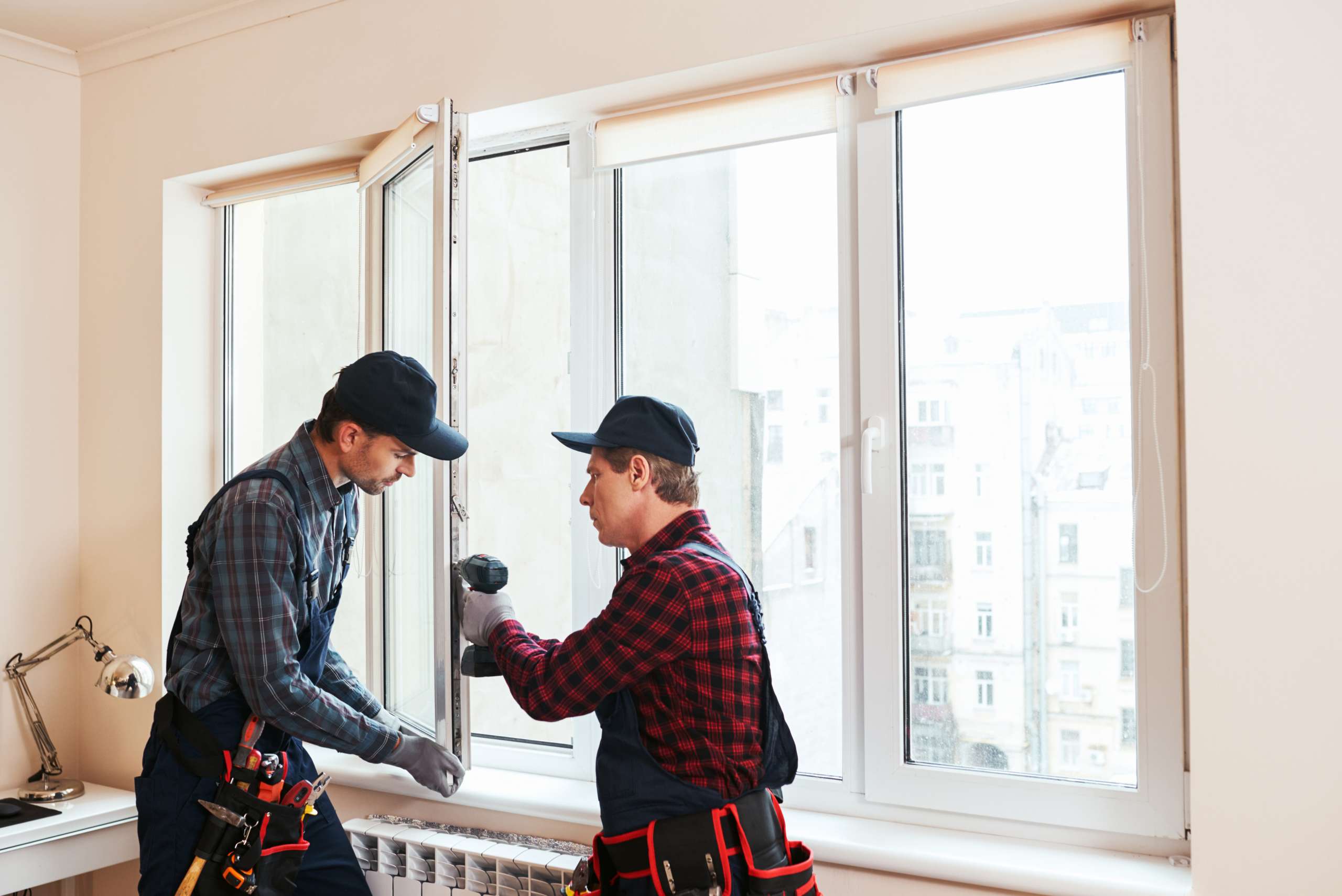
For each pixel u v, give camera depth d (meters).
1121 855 1.74
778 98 2.03
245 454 2.83
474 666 1.88
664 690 1.49
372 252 2.40
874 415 1.97
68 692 2.79
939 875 1.72
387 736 1.88
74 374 2.80
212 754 1.79
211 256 2.80
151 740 1.86
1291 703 1.51
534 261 2.48
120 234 2.75
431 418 1.78
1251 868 1.53
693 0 1.98
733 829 1.46
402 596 2.27
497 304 2.54
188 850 1.77
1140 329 1.75
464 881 2.07
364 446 1.82
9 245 2.66
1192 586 1.57
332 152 2.46
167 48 2.65
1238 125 1.56
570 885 1.66
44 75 2.74
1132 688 1.78
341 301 2.70
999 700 1.89
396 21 2.31
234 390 2.82
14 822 2.39
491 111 2.19
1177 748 1.71
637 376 2.27
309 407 2.75
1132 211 1.76
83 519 2.80
